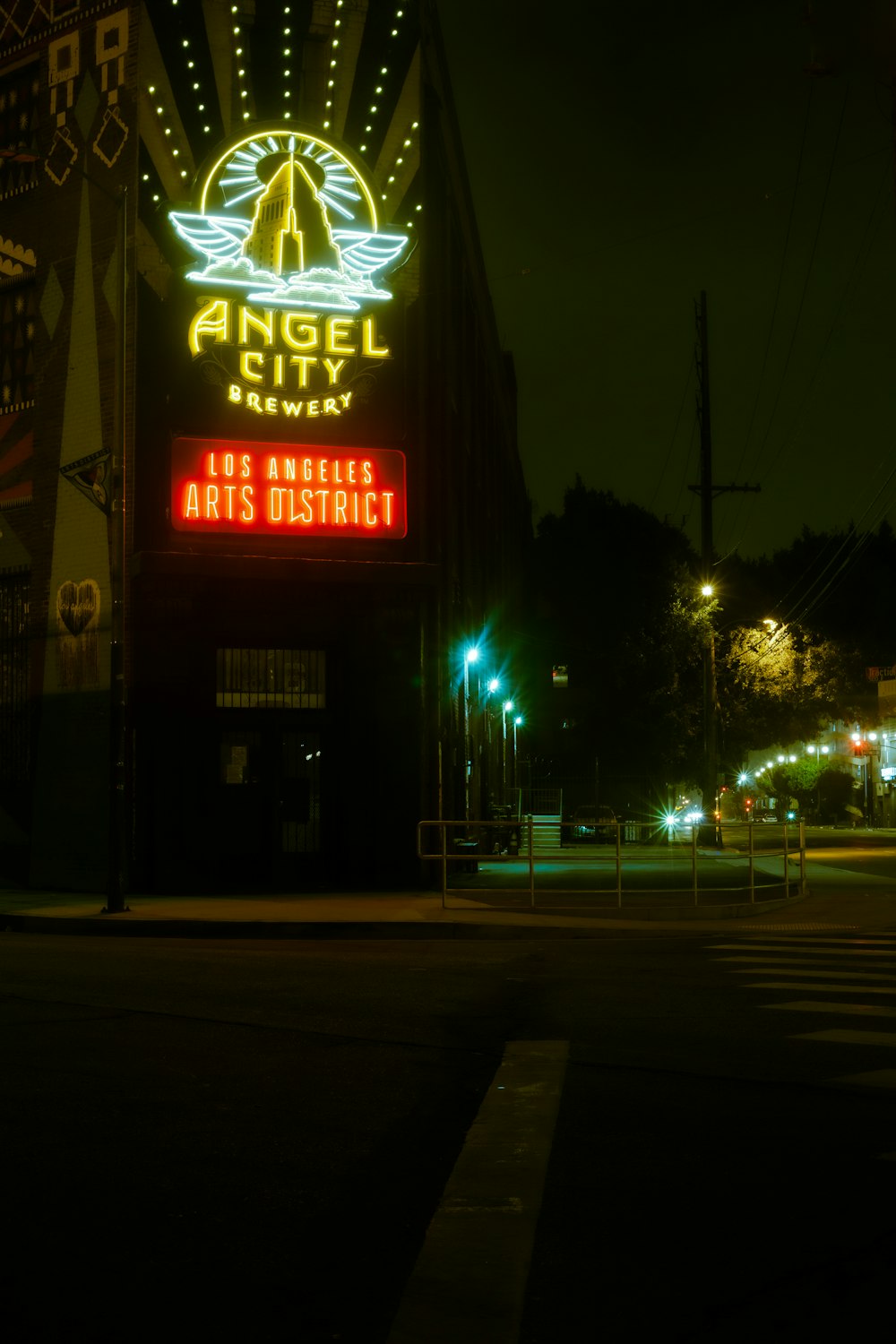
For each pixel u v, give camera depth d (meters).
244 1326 4.34
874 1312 4.44
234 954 14.59
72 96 24.36
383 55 24.16
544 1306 4.50
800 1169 6.03
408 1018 10.05
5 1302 4.52
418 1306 4.47
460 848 26.06
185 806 22.20
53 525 24.41
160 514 22.36
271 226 22.97
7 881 24.97
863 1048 8.77
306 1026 9.70
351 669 23.06
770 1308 4.47
